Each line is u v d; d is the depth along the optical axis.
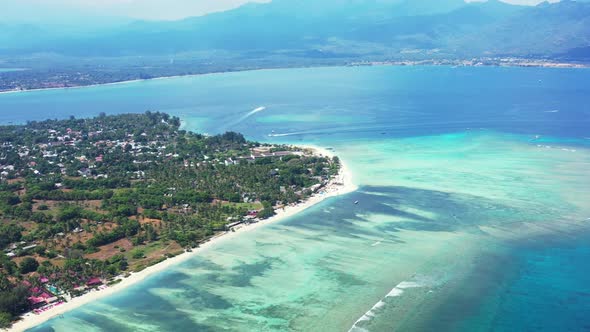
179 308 183.00
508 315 174.12
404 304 181.00
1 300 177.88
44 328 172.12
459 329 167.75
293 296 188.25
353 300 184.12
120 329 171.50
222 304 184.62
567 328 167.12
